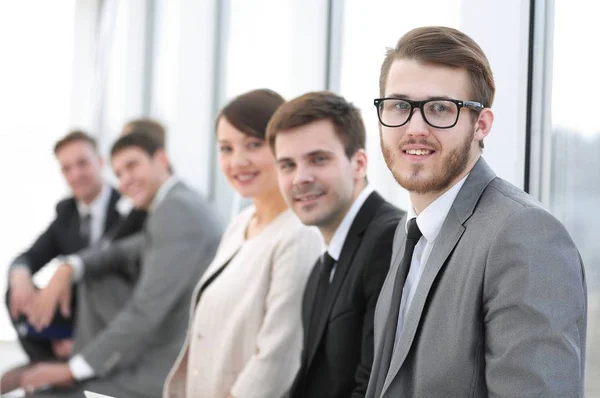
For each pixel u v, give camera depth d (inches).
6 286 151.7
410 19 102.8
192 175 167.8
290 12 132.5
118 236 136.9
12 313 148.3
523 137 81.6
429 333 51.9
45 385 122.0
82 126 246.4
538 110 81.4
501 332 47.9
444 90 52.5
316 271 74.2
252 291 78.7
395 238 63.4
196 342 82.0
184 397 85.1
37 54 238.7
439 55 52.6
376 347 59.2
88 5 243.3
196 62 168.7
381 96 56.2
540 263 47.6
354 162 71.9
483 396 49.6
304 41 127.7
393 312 57.1
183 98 172.7
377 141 108.4
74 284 141.7
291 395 71.0
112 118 218.1
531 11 81.3
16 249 229.3
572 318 47.3
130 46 208.5
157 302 115.0
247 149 82.3
